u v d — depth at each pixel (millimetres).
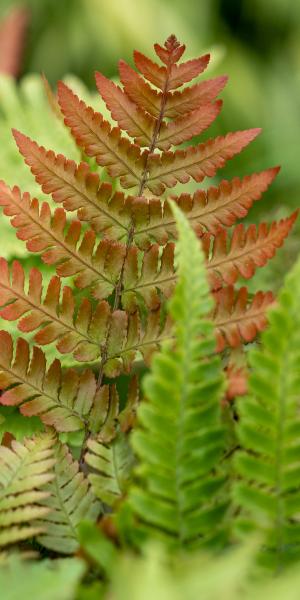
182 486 676
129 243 806
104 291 802
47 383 785
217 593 613
